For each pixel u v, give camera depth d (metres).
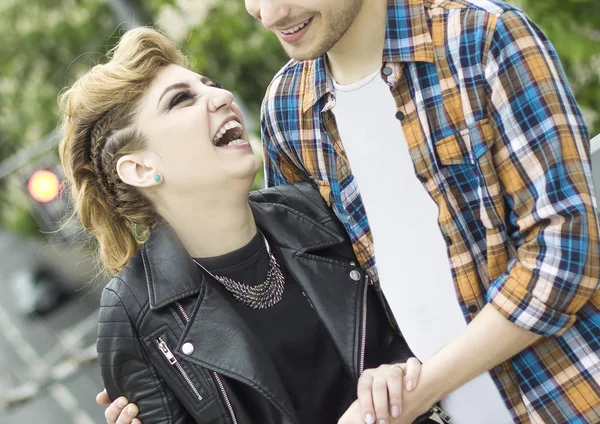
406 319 1.89
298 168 2.08
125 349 1.88
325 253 2.03
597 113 4.14
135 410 1.90
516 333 1.65
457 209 1.74
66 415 6.96
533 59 1.59
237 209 1.96
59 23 8.30
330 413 1.94
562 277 1.59
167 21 5.20
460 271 1.76
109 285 1.93
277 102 1.99
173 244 1.94
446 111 1.70
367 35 1.74
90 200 2.08
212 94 1.93
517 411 1.81
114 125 1.96
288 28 1.64
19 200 9.70
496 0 1.68
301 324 1.96
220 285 1.97
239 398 1.87
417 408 1.74
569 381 1.74
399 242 1.85
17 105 9.13
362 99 1.79
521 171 1.63
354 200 1.89
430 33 1.69
